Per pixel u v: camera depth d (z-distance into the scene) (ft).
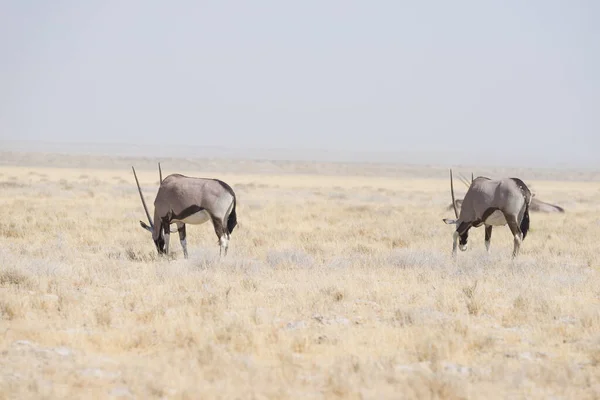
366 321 145.07
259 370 107.45
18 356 113.29
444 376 103.35
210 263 214.28
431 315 146.72
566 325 142.82
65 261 216.74
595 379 106.52
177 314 145.48
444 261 229.66
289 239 300.61
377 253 253.24
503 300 168.76
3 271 181.98
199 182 227.81
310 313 151.43
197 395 95.66
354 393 97.55
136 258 232.73
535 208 506.07
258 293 170.50
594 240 315.17
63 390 98.17
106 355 117.60
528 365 112.98
